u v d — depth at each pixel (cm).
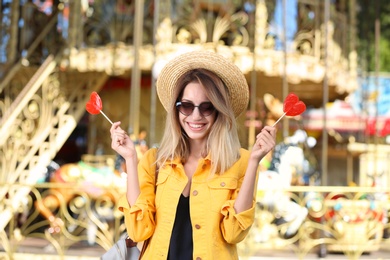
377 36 1077
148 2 1036
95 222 735
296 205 816
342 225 786
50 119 977
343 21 1166
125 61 1001
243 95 321
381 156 1459
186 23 1013
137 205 300
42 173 922
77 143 1303
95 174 841
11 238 761
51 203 819
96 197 795
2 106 1021
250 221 293
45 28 1062
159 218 303
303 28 1063
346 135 1638
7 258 733
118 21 1037
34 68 1027
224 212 293
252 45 1016
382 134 1565
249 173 293
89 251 811
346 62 1193
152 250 299
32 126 958
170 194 303
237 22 1023
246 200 292
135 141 841
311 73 1044
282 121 1270
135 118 859
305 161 922
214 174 301
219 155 302
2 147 916
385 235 1003
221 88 307
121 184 820
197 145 314
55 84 995
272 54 1012
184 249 296
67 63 995
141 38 993
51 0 1080
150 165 318
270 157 926
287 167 891
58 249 729
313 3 1063
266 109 1296
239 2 1034
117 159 855
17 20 1030
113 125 314
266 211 784
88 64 998
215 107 303
